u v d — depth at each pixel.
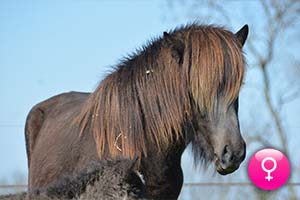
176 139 8.89
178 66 8.84
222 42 8.83
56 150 10.26
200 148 8.95
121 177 6.97
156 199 9.09
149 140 8.90
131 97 9.01
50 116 12.06
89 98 9.76
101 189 6.81
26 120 12.87
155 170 8.98
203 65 8.66
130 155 8.85
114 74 9.35
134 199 6.99
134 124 8.94
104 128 9.13
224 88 8.66
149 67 9.02
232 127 8.54
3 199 6.96
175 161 9.12
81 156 9.49
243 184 16.58
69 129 10.30
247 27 9.43
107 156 9.04
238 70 8.72
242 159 8.48
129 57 9.45
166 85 8.84
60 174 9.91
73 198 6.85
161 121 8.84
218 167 8.53
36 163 10.95
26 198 6.88
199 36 8.89
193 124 8.84
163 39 9.15
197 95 8.66
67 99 12.38
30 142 12.45
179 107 8.78
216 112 8.62
